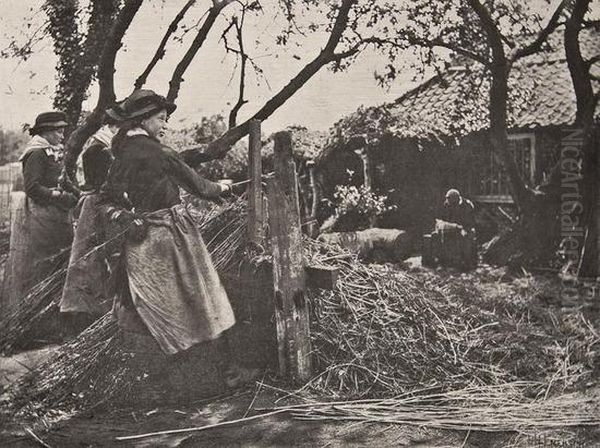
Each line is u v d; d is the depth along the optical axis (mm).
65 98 4621
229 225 4305
